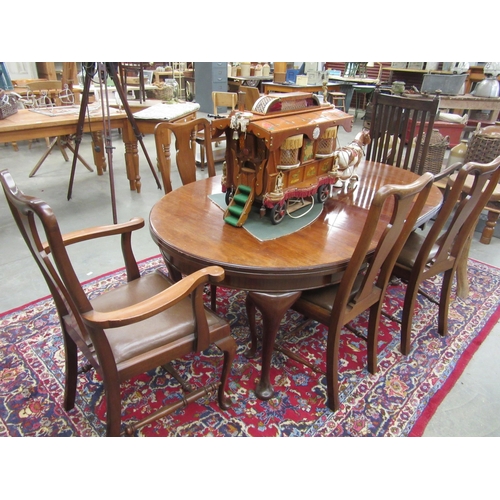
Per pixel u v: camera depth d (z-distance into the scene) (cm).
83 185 377
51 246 85
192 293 113
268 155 135
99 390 156
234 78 696
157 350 117
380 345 187
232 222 145
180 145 189
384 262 143
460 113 551
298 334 191
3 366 165
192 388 153
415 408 154
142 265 244
